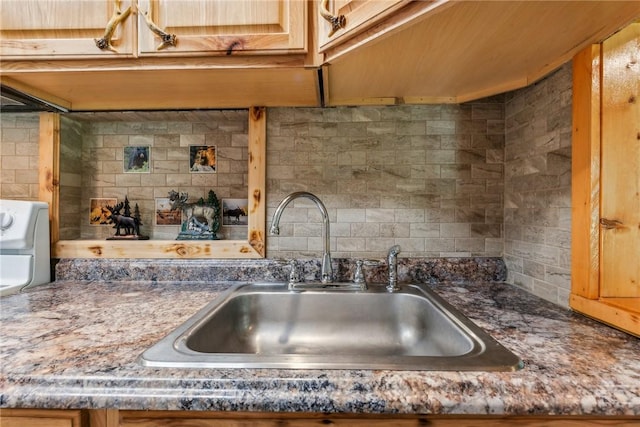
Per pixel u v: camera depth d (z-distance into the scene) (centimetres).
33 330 68
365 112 117
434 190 116
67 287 107
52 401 47
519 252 106
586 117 76
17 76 89
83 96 107
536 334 66
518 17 63
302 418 49
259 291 103
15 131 127
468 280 113
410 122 117
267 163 118
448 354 77
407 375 49
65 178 123
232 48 79
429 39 72
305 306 102
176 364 52
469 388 47
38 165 125
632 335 65
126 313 80
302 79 92
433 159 116
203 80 93
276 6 78
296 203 117
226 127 130
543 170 94
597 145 75
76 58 82
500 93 106
